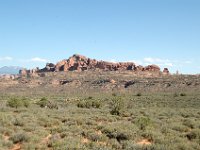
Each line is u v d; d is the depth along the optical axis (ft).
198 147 59.21
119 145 60.08
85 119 95.81
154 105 205.57
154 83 586.04
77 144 58.39
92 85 647.97
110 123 90.48
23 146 58.95
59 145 58.03
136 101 256.32
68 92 568.41
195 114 126.82
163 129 78.84
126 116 122.72
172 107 194.29
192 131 72.23
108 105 189.37
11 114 107.55
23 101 152.46
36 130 74.18
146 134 69.62
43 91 599.16
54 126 85.81
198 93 397.39
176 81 576.20
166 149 55.52
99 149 54.65
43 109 139.85
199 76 623.36
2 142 60.18
